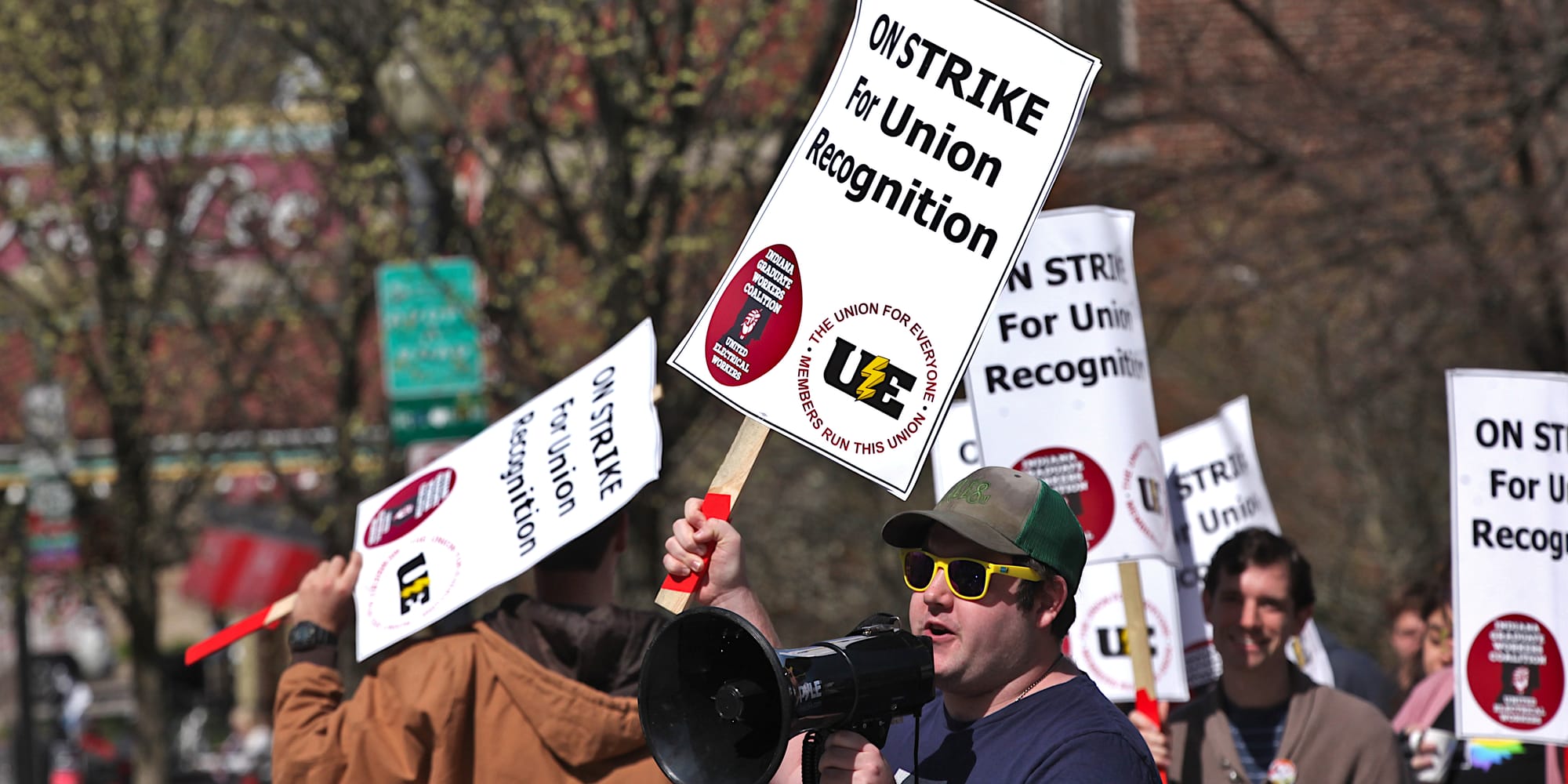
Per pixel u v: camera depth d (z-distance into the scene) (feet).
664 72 111.24
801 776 32.04
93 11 131.54
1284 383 167.63
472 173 122.72
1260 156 119.96
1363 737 47.06
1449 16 118.01
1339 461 167.73
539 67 116.16
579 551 40.96
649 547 108.99
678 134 111.34
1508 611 51.75
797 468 165.89
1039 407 48.24
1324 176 117.19
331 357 136.67
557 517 40.22
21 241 141.69
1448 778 55.98
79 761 219.00
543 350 114.01
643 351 40.70
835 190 34.96
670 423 110.42
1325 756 47.03
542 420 41.83
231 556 156.35
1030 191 34.27
